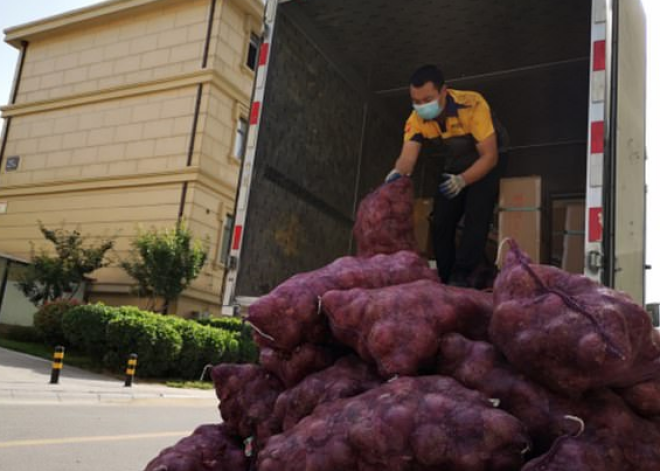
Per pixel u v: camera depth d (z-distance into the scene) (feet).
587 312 6.13
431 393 6.70
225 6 64.39
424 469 6.32
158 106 64.85
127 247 62.69
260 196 15.28
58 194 69.21
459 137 13.79
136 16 69.10
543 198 14.76
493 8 16.67
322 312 8.71
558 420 6.35
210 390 43.06
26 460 18.11
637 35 15.29
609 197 11.42
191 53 64.44
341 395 7.79
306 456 6.78
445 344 7.56
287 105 16.46
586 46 18.04
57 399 31.68
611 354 5.82
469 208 13.73
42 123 72.84
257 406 9.32
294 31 16.88
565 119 21.16
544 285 6.66
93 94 69.26
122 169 65.36
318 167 17.56
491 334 7.09
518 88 20.33
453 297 8.13
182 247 55.31
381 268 9.53
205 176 61.36
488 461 6.11
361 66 19.66
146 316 45.65
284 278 15.96
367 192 19.81
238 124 65.98
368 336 7.86
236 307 14.12
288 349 8.87
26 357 44.86
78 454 19.49
